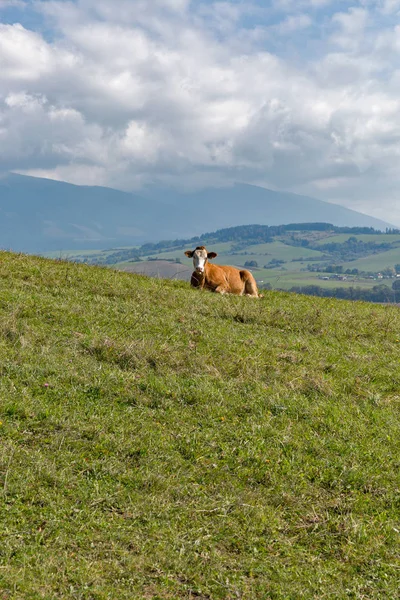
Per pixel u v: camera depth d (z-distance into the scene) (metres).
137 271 21.12
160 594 5.55
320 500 7.40
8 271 15.57
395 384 11.38
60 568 5.57
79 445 7.63
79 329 11.66
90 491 6.78
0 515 6.12
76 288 15.12
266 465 7.89
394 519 7.17
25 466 6.98
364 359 12.70
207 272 19.69
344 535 6.81
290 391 10.18
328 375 11.30
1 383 8.78
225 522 6.70
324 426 9.14
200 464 7.76
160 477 7.21
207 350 11.61
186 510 6.78
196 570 5.93
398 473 8.05
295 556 6.39
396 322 16.97
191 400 9.36
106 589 5.42
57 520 6.18
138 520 6.49
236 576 5.94
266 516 6.91
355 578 6.17
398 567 6.38
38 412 8.14
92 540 6.04
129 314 13.09
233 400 9.54
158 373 10.16
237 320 14.77
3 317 11.32
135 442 7.91
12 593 5.10
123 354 10.48
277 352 12.17
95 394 9.05
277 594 5.77
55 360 9.82
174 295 15.85
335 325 15.41
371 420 9.57
